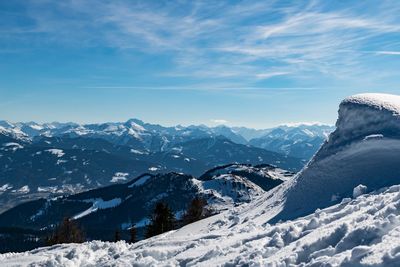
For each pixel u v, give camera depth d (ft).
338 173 60.64
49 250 76.64
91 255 67.41
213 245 44.78
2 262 71.46
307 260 28.76
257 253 34.09
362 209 37.91
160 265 42.60
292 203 62.03
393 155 56.08
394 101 64.69
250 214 70.49
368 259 23.21
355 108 65.10
